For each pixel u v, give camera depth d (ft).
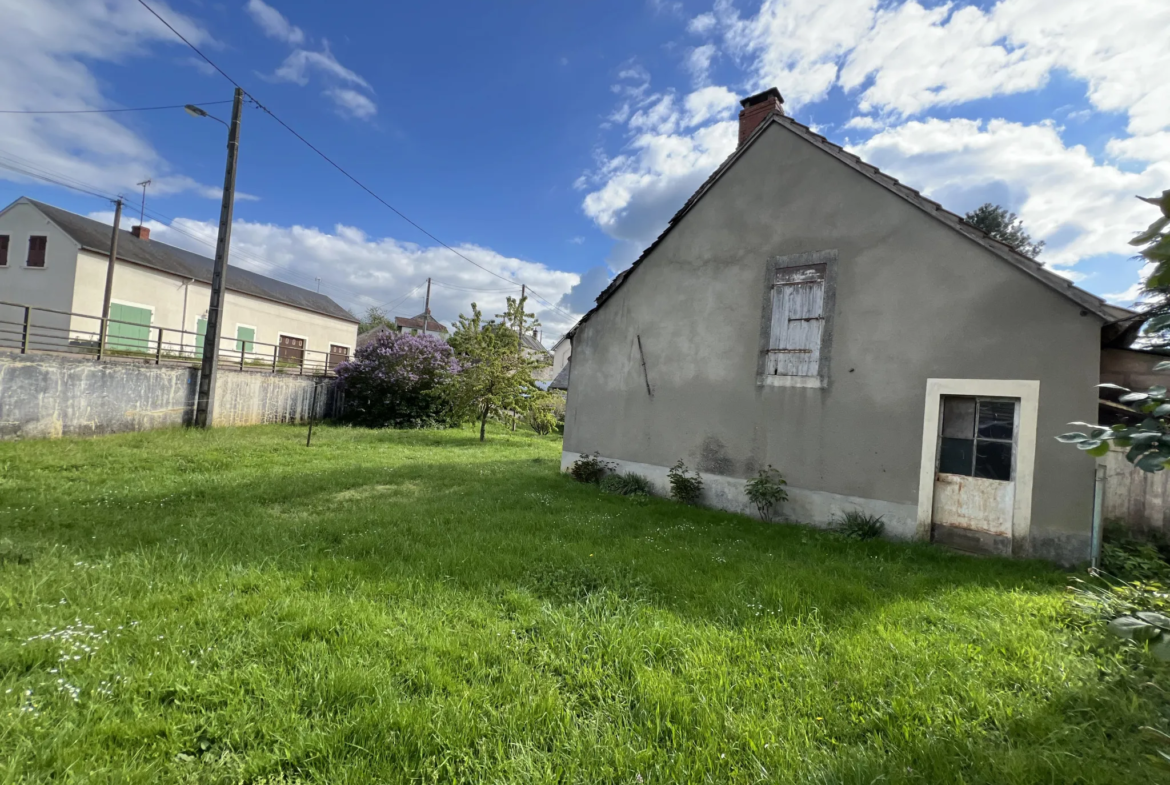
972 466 19.36
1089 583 14.56
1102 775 6.52
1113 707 7.92
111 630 10.04
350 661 9.13
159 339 45.42
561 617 11.38
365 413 67.46
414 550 16.03
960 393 19.30
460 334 56.59
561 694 8.70
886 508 20.76
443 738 7.34
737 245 26.00
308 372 70.23
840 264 22.57
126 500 21.40
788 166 24.48
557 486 28.94
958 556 17.88
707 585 13.75
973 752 7.05
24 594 11.53
